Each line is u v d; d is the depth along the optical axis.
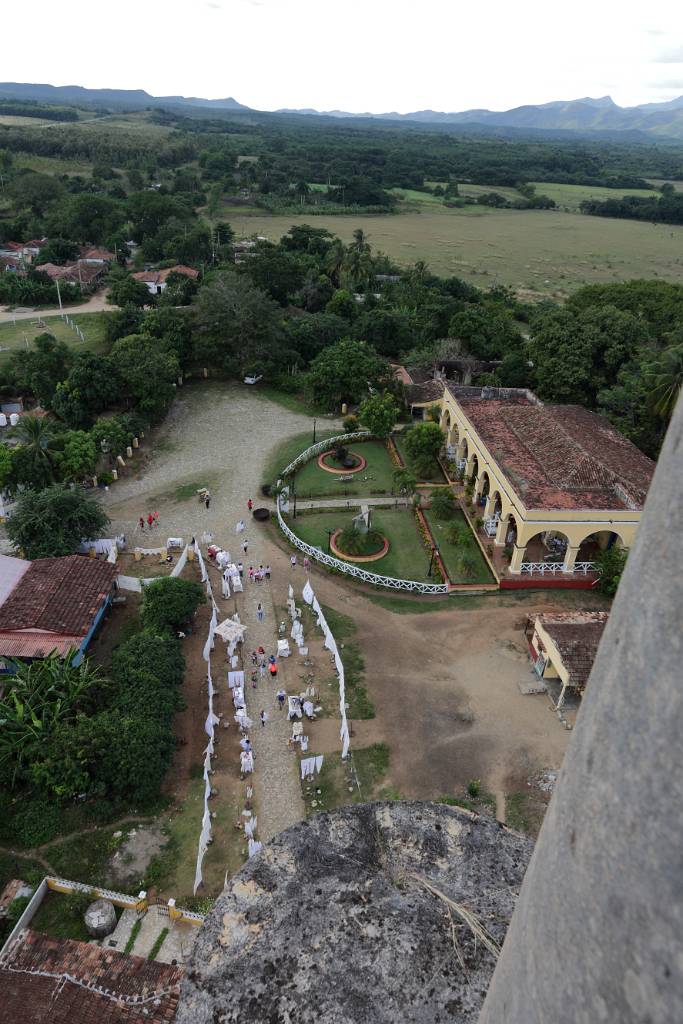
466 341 67.62
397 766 24.86
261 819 22.84
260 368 58.56
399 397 55.06
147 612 30.20
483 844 6.87
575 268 116.44
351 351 55.94
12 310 77.81
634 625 2.68
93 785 22.91
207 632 31.25
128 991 16.67
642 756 2.46
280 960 5.94
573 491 34.91
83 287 84.94
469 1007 5.57
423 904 6.32
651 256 127.44
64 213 104.50
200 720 26.70
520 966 3.15
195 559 36.44
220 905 6.39
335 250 84.56
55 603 29.89
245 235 121.56
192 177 152.25
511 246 131.38
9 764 23.38
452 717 27.09
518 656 30.41
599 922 2.54
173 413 54.44
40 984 16.58
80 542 35.28
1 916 19.75
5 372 55.16
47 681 25.39
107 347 64.81
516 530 37.28
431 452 45.94
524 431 41.19
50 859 21.56
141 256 97.44
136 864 21.44
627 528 33.84
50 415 49.28
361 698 27.80
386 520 40.84
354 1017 5.54
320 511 41.50
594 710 2.90
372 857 6.75
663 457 2.80
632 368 52.53
